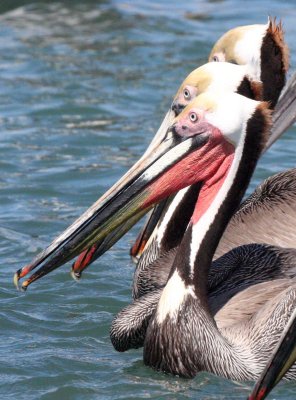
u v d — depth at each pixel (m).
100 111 22.14
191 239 11.97
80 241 11.91
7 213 17.33
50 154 19.86
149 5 30.36
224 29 27.98
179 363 11.84
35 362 12.42
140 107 22.41
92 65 25.02
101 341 13.20
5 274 15.07
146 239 14.43
